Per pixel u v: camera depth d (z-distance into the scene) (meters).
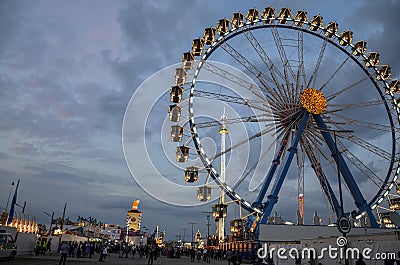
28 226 51.81
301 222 48.00
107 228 121.06
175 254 68.88
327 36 50.62
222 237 76.00
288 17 49.28
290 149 44.34
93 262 34.75
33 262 28.97
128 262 38.38
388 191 46.66
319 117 46.97
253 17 48.00
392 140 47.53
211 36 45.50
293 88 47.38
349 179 45.47
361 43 50.38
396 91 48.62
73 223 97.94
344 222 21.20
